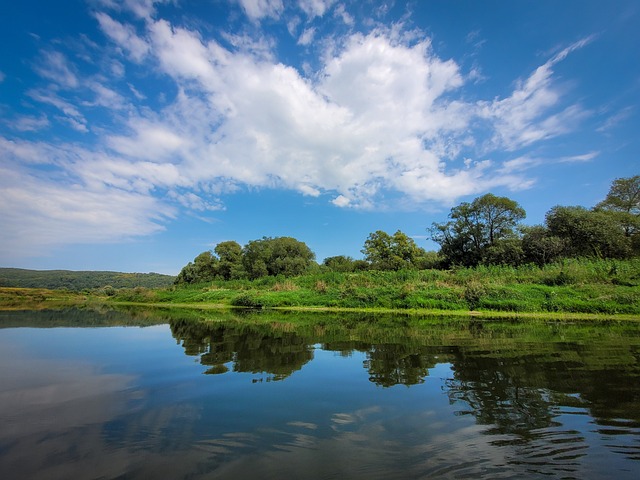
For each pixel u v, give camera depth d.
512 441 4.14
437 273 31.34
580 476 3.39
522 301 21.86
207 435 4.32
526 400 5.55
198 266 61.06
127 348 10.52
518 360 8.32
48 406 5.42
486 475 3.40
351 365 8.02
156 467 3.54
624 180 39.78
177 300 39.75
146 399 5.74
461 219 43.19
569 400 5.52
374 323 16.75
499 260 38.19
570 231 35.41
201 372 7.52
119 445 4.04
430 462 3.64
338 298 27.95
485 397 5.70
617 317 18.48
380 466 3.56
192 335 13.17
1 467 3.52
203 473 3.42
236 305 32.03
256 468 3.52
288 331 14.02
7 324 17.25
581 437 4.23
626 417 4.83
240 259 55.91
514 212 40.22
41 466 3.55
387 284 29.52
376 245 44.72
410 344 10.70
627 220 35.00
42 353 9.80
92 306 34.66
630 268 24.64
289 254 55.44
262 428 4.53
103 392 6.13
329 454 3.82
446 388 6.20
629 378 6.69
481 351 9.48
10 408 5.34
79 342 11.73
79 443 4.10
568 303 20.70
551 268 28.06
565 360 8.27
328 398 5.71
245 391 6.12
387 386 6.36
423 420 4.78
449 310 22.98
